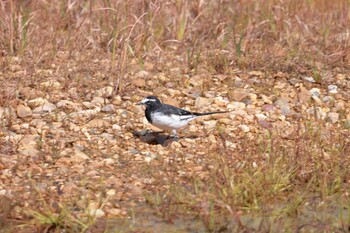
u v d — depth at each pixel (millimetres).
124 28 17594
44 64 17297
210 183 11695
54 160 12594
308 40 19938
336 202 11516
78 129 14000
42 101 15109
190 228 10609
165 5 19406
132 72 16969
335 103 15836
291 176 12148
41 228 10391
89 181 11859
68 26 19547
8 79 16234
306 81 17000
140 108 15148
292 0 21391
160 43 19031
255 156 12797
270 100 15852
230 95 15969
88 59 17734
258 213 11094
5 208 10672
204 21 20125
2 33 18406
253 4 20609
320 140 13625
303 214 11125
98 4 19797
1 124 13922
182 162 12750
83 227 10430
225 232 10523
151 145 13477
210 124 14562
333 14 21859
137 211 11047
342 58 18375
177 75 17000
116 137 13758
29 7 19812
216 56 17812
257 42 19266
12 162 12422
